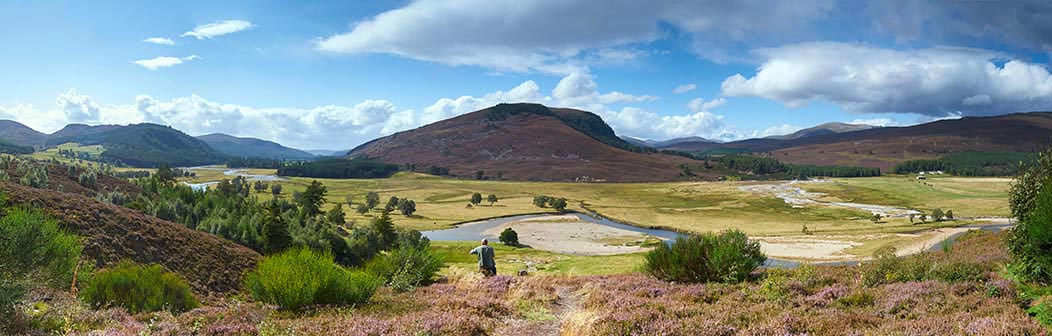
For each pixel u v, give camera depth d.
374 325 10.50
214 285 30.39
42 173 51.03
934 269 13.20
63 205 30.50
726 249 16.33
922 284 11.92
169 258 30.84
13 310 10.92
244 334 10.30
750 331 9.12
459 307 12.92
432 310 12.49
